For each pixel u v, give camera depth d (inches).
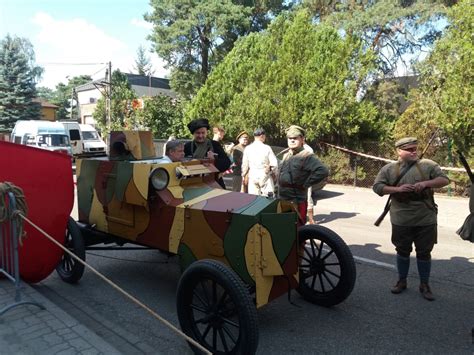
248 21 1151.0
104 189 192.2
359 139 602.5
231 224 141.9
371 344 147.9
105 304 180.1
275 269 140.3
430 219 184.5
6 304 158.1
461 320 167.0
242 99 636.7
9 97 1572.3
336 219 377.4
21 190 159.9
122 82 1322.6
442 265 239.6
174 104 1025.5
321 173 198.8
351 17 846.5
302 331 156.9
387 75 868.6
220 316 133.6
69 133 951.0
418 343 148.7
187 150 229.9
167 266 229.5
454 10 478.0
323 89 554.9
